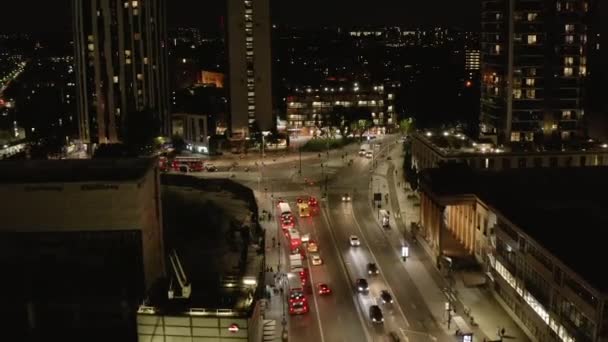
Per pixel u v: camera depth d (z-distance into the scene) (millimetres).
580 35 175125
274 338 92438
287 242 134500
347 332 95688
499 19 180750
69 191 88062
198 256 107500
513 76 176750
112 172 93125
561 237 90375
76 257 89125
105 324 87688
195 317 71750
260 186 186375
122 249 89000
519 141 178125
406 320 99375
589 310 75688
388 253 128875
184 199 149500
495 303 104938
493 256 107062
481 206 116375
